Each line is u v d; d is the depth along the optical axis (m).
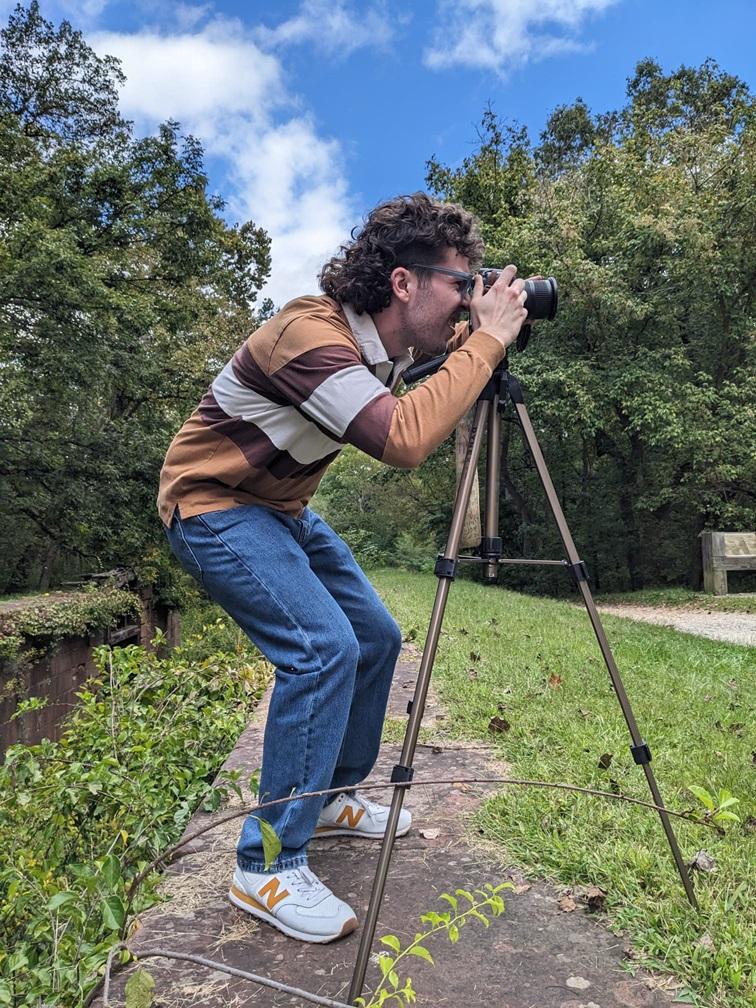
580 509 18.05
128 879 2.08
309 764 1.63
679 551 16.97
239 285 24.91
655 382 14.28
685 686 4.57
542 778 2.61
